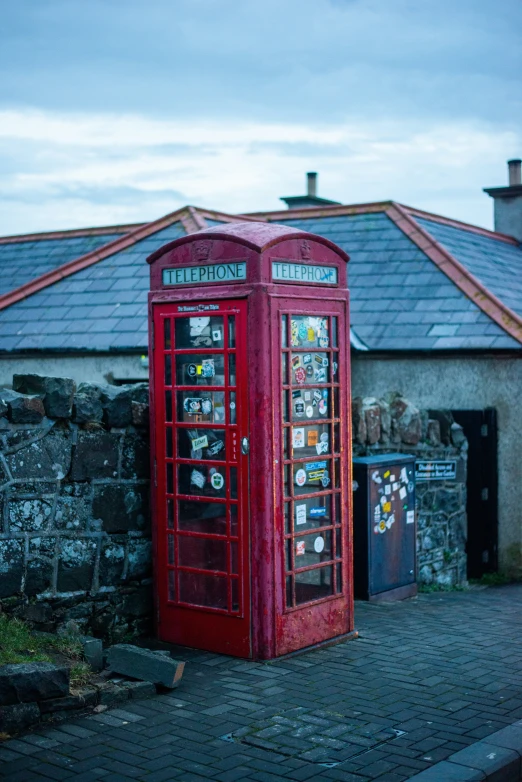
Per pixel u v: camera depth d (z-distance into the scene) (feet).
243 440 21.56
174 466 22.76
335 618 23.49
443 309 41.16
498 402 38.06
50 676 17.49
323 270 23.09
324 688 19.56
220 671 20.75
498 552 37.88
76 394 22.25
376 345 40.01
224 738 16.69
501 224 60.39
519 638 24.23
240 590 21.72
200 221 48.32
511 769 15.70
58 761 15.58
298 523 22.43
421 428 32.48
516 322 38.58
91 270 48.21
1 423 20.76
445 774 15.01
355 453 30.42
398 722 17.54
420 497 32.27
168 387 22.84
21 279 53.21
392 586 29.89
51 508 21.61
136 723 17.38
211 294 21.85
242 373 21.50
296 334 22.18
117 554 22.98
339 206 52.31
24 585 21.06
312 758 15.83
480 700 18.84
